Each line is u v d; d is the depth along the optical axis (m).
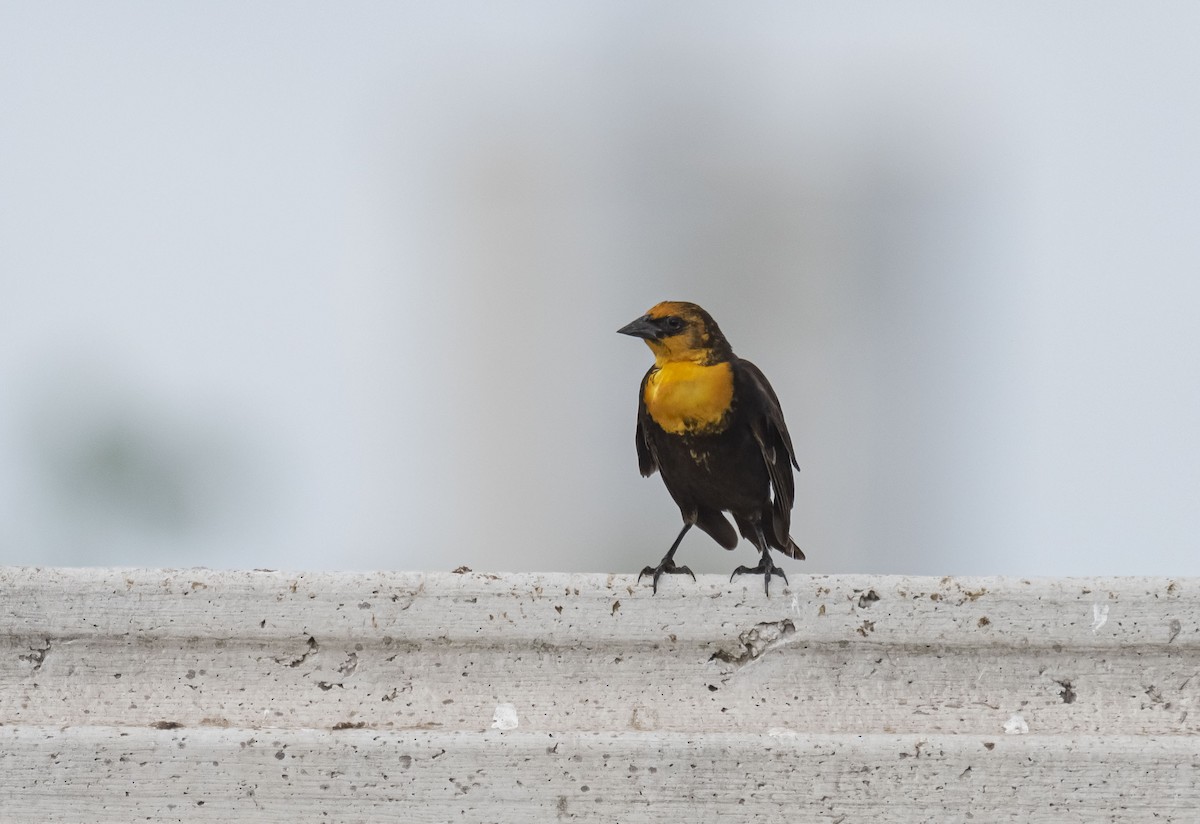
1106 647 7.01
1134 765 6.74
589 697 7.10
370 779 6.85
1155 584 6.96
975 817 6.77
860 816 6.80
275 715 7.04
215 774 6.85
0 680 7.12
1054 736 6.82
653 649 7.14
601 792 6.82
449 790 6.84
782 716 7.04
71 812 6.84
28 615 7.09
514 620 7.09
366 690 7.10
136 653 7.13
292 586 7.09
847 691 7.08
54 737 6.86
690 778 6.82
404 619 7.09
